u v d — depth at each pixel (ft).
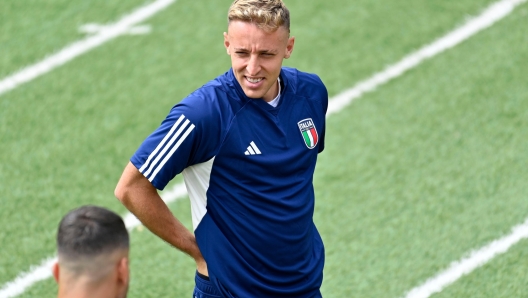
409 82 90.74
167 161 42.27
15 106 90.79
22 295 65.10
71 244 33.45
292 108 44.80
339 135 83.97
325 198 75.31
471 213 70.79
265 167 43.45
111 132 86.22
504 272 63.10
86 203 76.43
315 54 96.53
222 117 42.50
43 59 98.12
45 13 105.60
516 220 68.80
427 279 63.93
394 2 104.17
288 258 45.09
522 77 88.28
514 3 100.89
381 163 79.10
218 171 43.34
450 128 82.58
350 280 65.05
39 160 82.58
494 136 80.38
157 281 66.44
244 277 44.50
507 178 74.43
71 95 92.12
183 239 45.42
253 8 40.88
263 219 43.93
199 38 100.37
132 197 43.47
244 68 41.88
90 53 98.78
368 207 73.51
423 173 76.84
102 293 34.04
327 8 104.53
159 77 94.27
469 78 89.61
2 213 75.25
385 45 97.09
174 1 107.24
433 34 97.86
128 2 107.34
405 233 69.62
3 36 102.12
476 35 96.58
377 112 86.79
